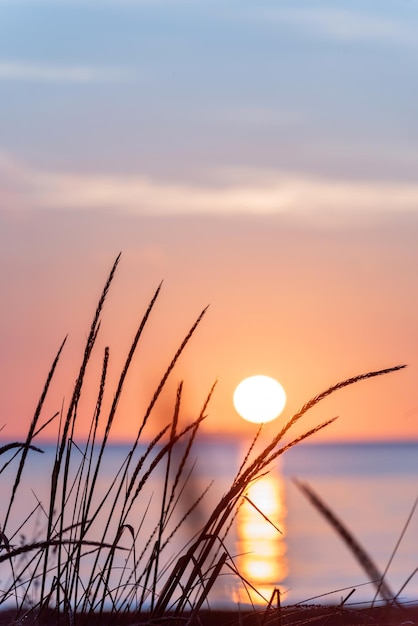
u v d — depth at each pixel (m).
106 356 2.47
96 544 1.82
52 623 2.46
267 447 2.28
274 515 25.39
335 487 60.31
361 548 1.47
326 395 2.21
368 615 2.22
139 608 2.35
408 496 47.78
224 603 2.69
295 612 2.45
